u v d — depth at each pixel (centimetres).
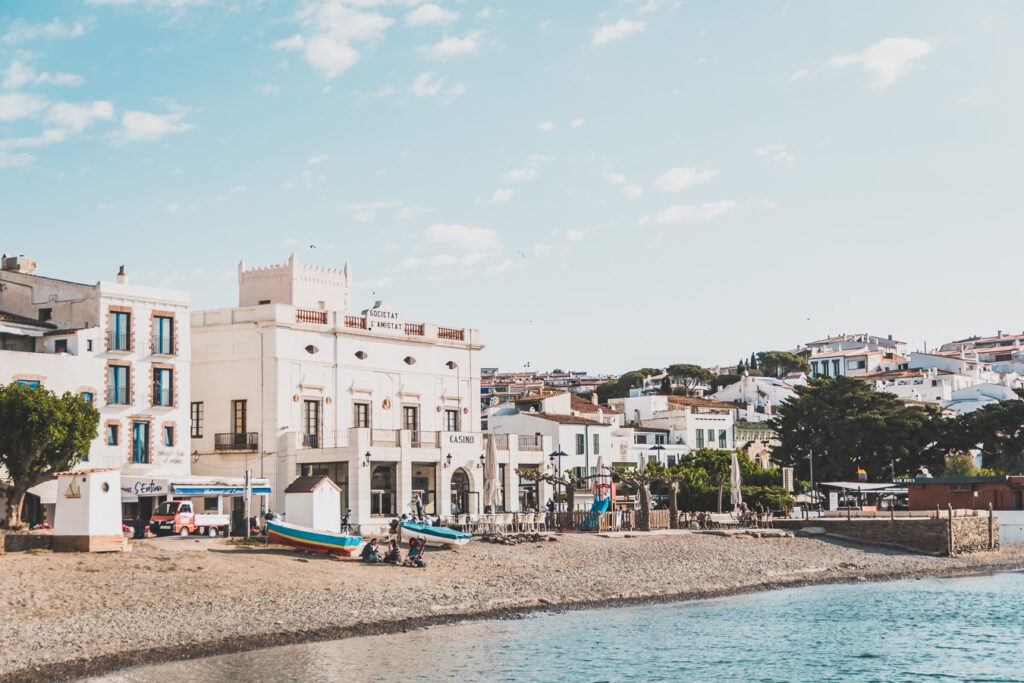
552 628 5103
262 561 5809
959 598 6456
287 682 3878
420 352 8962
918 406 12400
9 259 7981
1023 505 9962
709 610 5819
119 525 5591
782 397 17362
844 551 8506
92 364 7131
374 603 5281
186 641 4366
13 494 6084
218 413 8094
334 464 7919
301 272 8806
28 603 4609
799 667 4484
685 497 10531
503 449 9019
